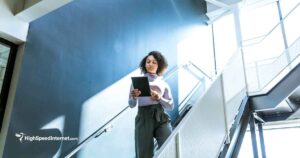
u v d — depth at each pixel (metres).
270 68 3.88
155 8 4.57
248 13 6.50
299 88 3.44
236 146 2.78
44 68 2.58
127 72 3.61
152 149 1.94
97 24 3.32
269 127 5.14
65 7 2.94
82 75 2.96
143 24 4.16
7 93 2.34
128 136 3.37
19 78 2.36
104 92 3.18
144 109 2.03
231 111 2.95
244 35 6.33
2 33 2.33
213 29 6.62
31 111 2.38
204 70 5.69
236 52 3.64
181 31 5.20
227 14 6.41
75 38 2.98
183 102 4.62
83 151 2.74
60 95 2.67
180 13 5.32
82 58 3.01
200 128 1.95
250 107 3.78
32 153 2.31
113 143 3.13
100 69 3.21
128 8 3.93
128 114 3.45
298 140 4.90
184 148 1.70
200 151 1.88
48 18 2.73
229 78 3.12
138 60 3.86
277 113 4.35
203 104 2.09
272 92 3.64
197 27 5.88
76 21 3.04
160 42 4.46
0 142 2.18
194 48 5.52
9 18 2.38
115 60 3.46
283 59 3.79
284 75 3.65
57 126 2.56
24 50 2.46
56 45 2.75
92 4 3.31
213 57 6.27
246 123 3.30
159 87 2.09
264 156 4.70
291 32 5.33
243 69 3.79
